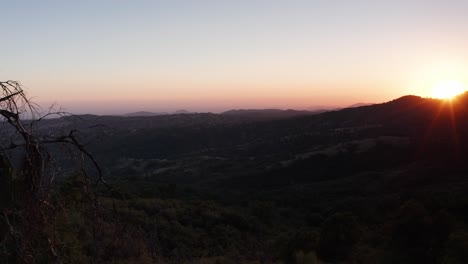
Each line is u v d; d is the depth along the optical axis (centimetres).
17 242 338
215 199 4853
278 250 1836
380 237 1603
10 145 338
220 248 2083
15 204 363
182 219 2695
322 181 6488
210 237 2359
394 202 2936
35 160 344
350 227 1619
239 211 3553
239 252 2022
